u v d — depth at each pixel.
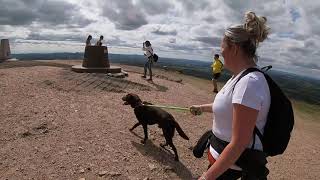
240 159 2.53
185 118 9.50
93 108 8.60
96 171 5.36
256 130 2.51
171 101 11.49
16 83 10.06
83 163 5.56
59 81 11.02
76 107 8.44
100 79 12.31
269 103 2.52
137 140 6.84
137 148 6.44
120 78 13.83
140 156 6.12
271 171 7.15
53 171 5.23
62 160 5.57
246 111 2.37
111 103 9.40
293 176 7.03
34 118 7.16
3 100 8.13
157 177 5.52
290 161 7.96
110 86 11.54
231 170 2.62
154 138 7.05
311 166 7.81
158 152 6.45
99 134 6.81
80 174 5.23
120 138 6.79
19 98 8.48
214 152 2.72
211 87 18.84
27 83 10.23
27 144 5.99
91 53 14.88
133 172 5.52
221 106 2.62
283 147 2.58
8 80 10.38
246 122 2.36
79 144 6.21
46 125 6.85
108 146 6.30
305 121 14.38
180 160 6.33
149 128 7.60
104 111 8.49
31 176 5.04
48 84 10.42
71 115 7.75
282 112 2.52
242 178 2.59
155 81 15.42
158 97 11.72
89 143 6.32
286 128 2.54
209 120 9.77
